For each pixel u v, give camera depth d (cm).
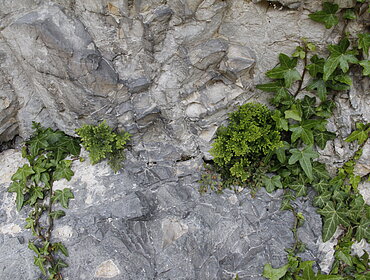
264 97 279
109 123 273
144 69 256
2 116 270
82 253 246
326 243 271
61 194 263
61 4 227
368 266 268
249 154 275
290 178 277
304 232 267
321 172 276
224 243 262
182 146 289
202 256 255
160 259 252
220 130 280
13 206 266
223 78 269
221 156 268
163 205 274
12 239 251
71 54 231
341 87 251
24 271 242
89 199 265
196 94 270
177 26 242
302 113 264
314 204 271
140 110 269
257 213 272
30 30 223
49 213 257
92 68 241
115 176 273
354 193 278
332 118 270
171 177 284
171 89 263
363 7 223
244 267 258
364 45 230
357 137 260
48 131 283
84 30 233
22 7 224
